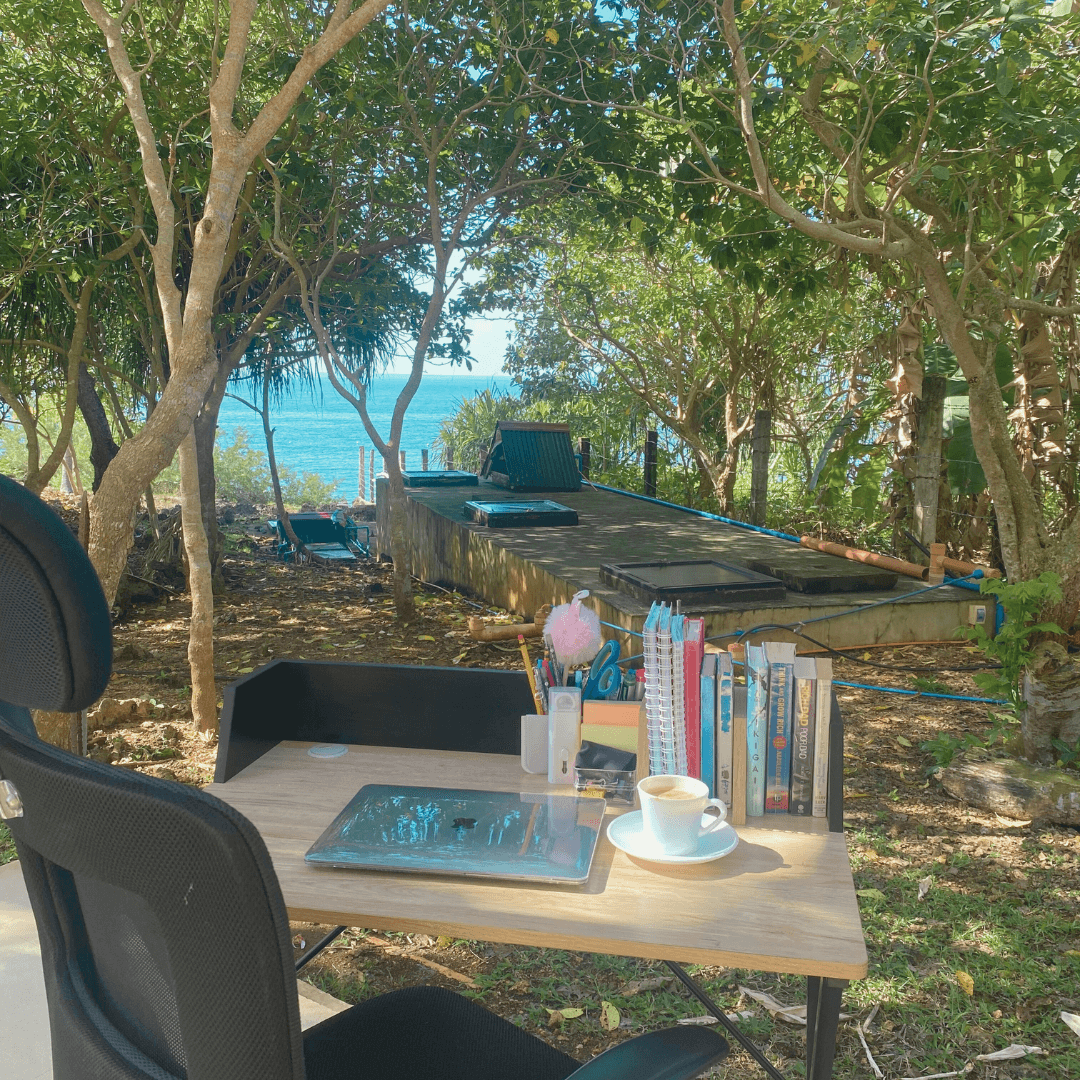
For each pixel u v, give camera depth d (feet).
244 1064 3.14
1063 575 15.43
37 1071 8.04
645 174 26.37
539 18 23.89
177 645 25.55
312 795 7.36
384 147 27.63
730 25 15.56
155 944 3.45
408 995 6.03
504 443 45.39
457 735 8.36
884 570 26.89
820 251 25.05
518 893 5.87
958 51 16.19
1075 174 17.37
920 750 17.26
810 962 5.16
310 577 36.81
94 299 30.48
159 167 13.89
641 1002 9.98
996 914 11.66
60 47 22.98
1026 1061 9.06
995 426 15.94
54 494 52.24
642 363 51.90
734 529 34.65
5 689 3.43
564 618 7.72
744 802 6.94
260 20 23.80
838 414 43.62
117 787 3.01
